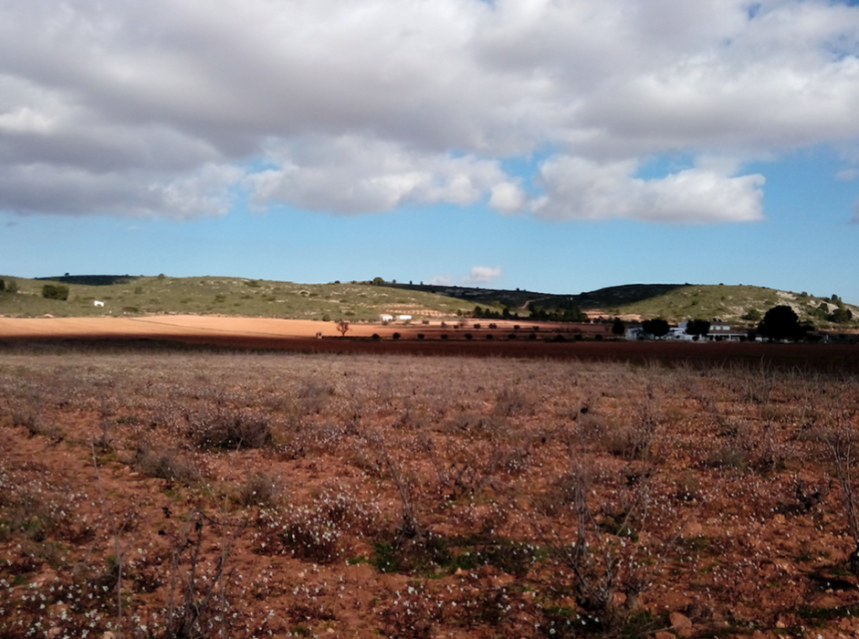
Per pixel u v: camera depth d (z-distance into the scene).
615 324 121.69
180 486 9.95
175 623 5.31
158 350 59.47
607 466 11.20
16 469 10.48
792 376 26.77
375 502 9.11
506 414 17.64
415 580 6.62
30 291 174.50
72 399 19.16
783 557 7.20
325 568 6.89
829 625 5.52
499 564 6.99
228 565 6.83
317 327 114.50
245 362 42.47
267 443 13.44
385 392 22.12
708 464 11.81
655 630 5.40
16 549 7.08
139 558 6.89
